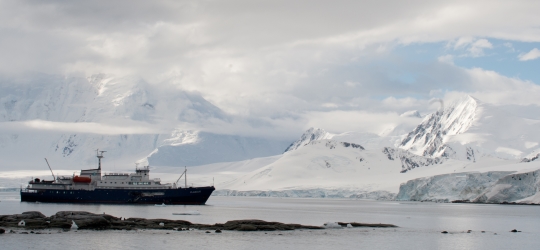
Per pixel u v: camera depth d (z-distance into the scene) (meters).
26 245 119.50
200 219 198.00
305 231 152.88
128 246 121.75
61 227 141.25
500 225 191.62
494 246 136.25
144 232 140.12
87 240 126.44
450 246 135.38
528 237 153.50
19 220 148.12
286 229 155.00
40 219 151.12
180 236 136.00
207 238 134.38
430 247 133.38
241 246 125.75
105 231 139.38
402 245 135.12
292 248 125.62
